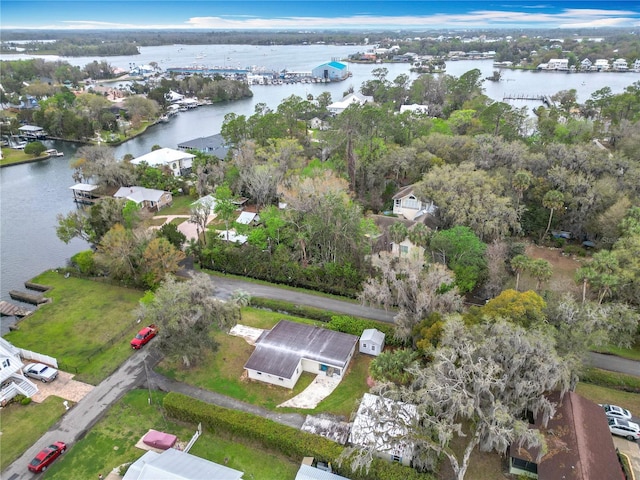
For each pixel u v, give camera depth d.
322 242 60.78
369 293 45.78
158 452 35.03
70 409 39.47
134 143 135.75
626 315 41.47
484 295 53.62
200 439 36.47
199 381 42.69
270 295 56.94
